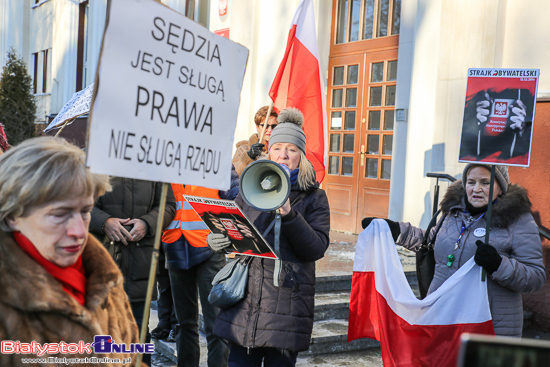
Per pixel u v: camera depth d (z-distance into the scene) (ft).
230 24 28.96
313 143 13.78
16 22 63.62
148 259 10.30
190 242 11.00
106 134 4.82
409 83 21.16
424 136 20.44
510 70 9.04
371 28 23.97
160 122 5.41
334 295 16.05
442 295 9.25
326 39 25.59
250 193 7.30
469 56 18.38
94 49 45.42
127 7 4.98
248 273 8.37
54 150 4.42
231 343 8.61
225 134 6.31
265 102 27.27
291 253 8.32
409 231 10.62
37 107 55.31
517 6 17.75
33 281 4.14
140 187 10.39
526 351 2.31
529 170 16.01
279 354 8.25
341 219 25.05
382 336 10.09
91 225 9.88
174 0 33.58
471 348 2.33
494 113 9.10
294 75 13.62
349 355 13.91
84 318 4.38
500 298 8.91
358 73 24.36
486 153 9.09
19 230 4.43
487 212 8.84
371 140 23.82
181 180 5.72
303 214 8.51
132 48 5.06
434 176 15.15
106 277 4.74
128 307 5.52
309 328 8.33
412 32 21.24
